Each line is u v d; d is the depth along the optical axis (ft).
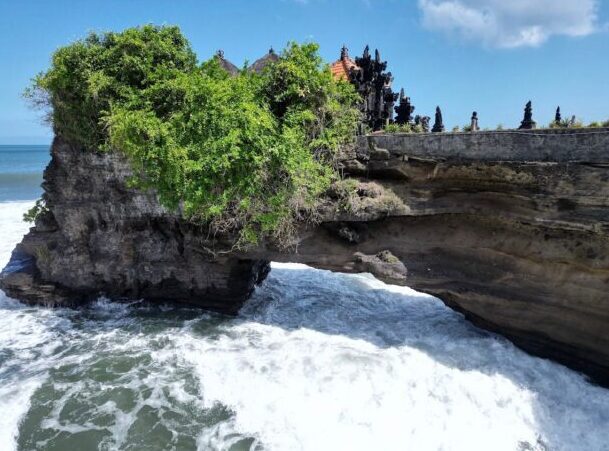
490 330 47.39
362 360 42.98
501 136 38.91
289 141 43.24
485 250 43.57
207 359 43.93
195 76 44.04
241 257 50.80
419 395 37.86
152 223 53.01
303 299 62.75
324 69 45.73
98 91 45.78
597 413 36.35
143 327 51.52
